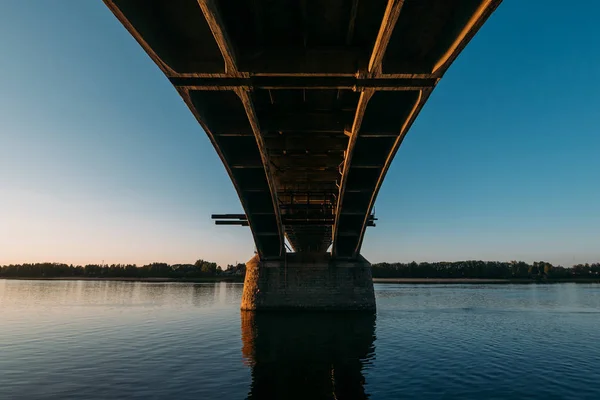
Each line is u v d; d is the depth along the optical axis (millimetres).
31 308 45688
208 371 15742
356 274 36031
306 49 12805
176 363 17203
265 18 11805
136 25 9562
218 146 18469
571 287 117438
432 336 24453
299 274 35938
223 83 12656
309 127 17453
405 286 131625
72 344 22266
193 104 14438
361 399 12250
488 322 32125
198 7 10352
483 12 9086
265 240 34594
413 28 11383
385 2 11039
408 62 12445
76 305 49906
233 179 22312
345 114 17547
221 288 106438
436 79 12602
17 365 17141
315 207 27828
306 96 16516
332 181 27062
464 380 14523
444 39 11422
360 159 20938
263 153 18312
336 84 13141
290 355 18703
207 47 12195
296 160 22766
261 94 16172
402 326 28484
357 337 23609
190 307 46906
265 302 35375
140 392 13016
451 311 41469
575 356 19016
